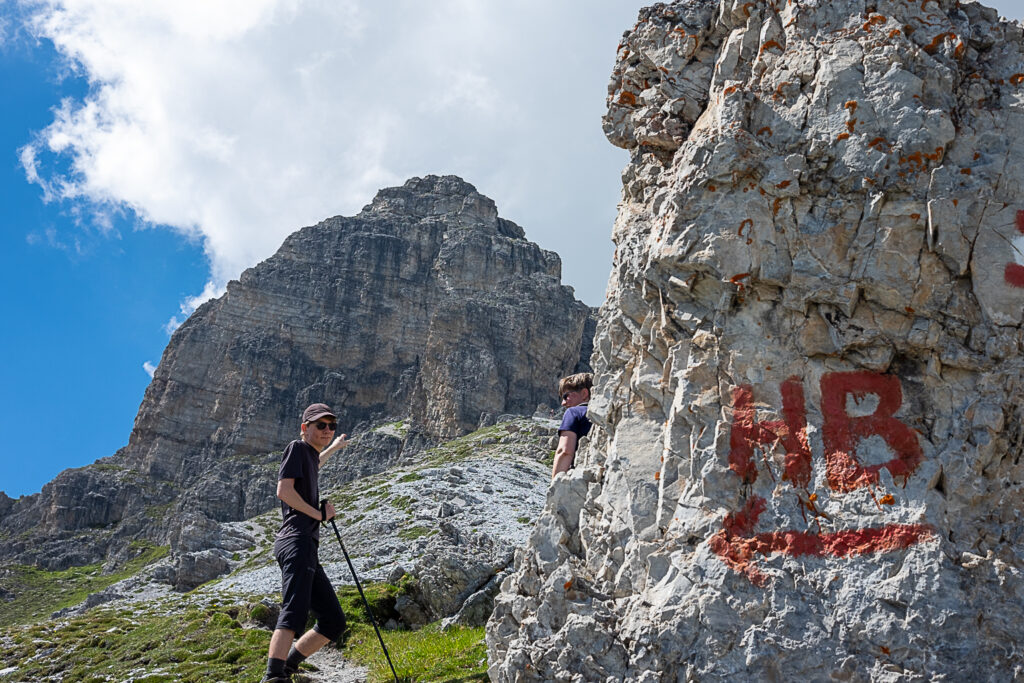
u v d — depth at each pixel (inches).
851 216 359.3
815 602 321.1
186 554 2080.5
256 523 2775.6
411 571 995.3
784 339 361.1
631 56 460.1
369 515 2145.7
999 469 337.7
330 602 379.9
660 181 422.0
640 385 388.8
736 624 323.3
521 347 5423.2
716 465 350.3
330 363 5575.8
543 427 3688.5
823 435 346.0
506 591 407.8
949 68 371.2
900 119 360.2
